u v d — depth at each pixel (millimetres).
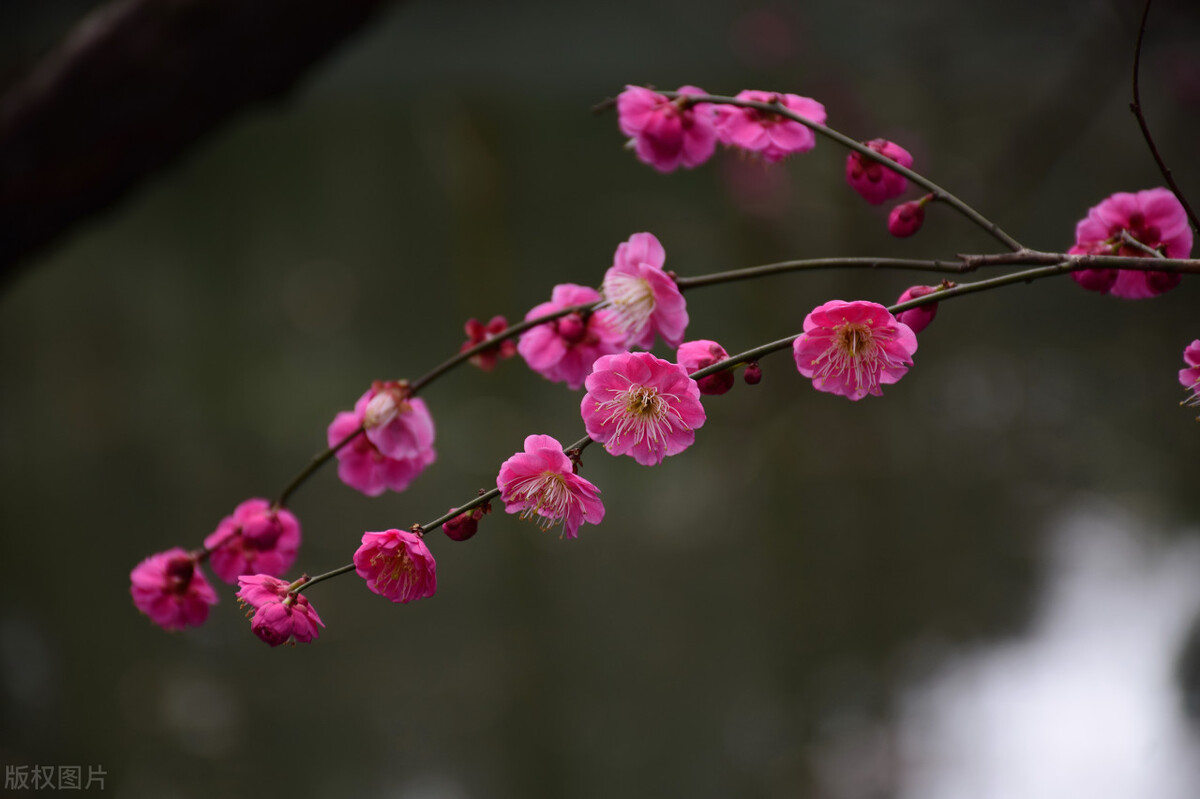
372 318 5703
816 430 3770
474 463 3926
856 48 3793
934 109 3529
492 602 3322
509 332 995
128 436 4641
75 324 5711
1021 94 3422
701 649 3029
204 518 3926
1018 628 2951
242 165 6184
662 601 3250
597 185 5309
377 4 1131
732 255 4309
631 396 932
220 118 1144
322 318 5684
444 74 5531
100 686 2969
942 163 3383
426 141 5383
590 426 933
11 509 3984
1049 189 3873
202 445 4547
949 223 2871
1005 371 4238
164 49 1114
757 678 2914
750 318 4031
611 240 5113
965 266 941
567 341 998
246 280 6074
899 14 3480
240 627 3266
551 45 5445
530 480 936
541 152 5352
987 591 3133
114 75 1115
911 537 3414
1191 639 2703
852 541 3406
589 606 3236
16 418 4805
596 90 5418
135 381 5191
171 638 3201
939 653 2910
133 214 6109
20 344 5496
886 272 3445
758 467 3682
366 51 5531
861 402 3844
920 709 2695
